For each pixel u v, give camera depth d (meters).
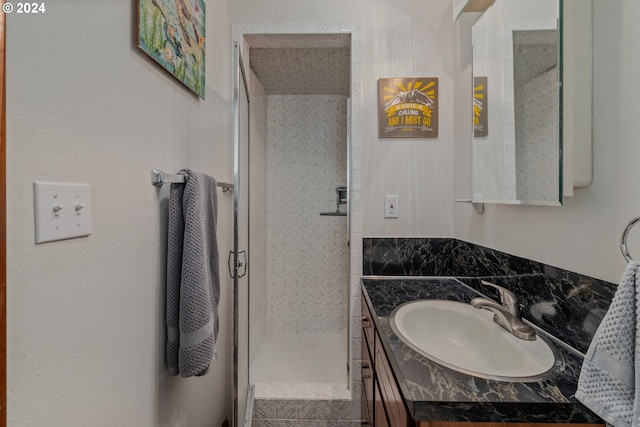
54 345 0.51
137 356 0.76
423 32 1.59
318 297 2.56
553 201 0.80
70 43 0.55
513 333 0.89
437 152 1.60
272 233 2.55
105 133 0.64
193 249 0.84
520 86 0.98
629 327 0.51
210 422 1.33
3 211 0.41
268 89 2.41
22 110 0.46
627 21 0.64
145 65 0.81
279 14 1.58
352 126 1.61
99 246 0.62
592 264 0.74
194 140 1.17
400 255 1.62
